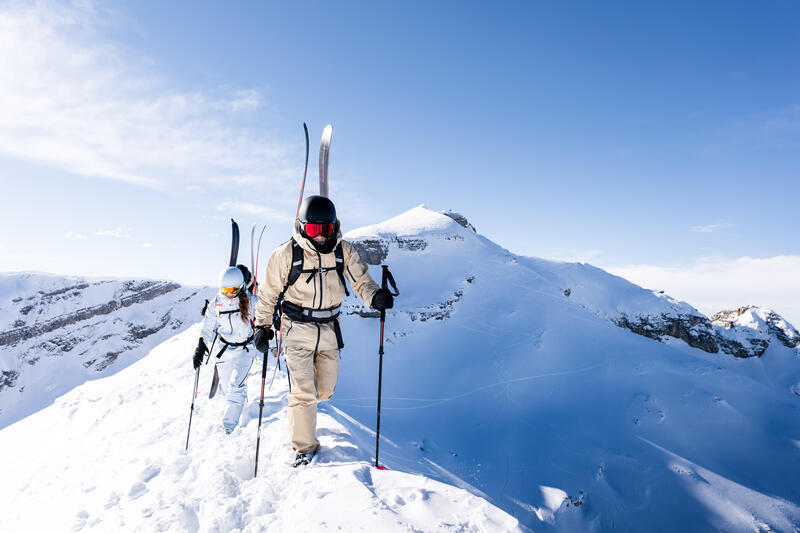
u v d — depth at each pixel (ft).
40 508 13.87
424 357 142.41
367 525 8.11
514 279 197.98
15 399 197.77
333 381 12.32
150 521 9.86
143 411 21.48
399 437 86.33
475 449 94.17
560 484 82.84
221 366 15.98
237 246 18.63
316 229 10.71
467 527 8.16
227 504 9.75
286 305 11.63
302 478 10.52
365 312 161.58
